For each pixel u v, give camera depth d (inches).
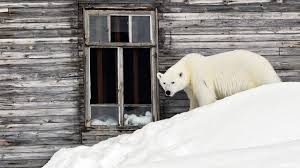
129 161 501.7
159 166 430.3
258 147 437.4
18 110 700.0
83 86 704.4
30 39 704.4
